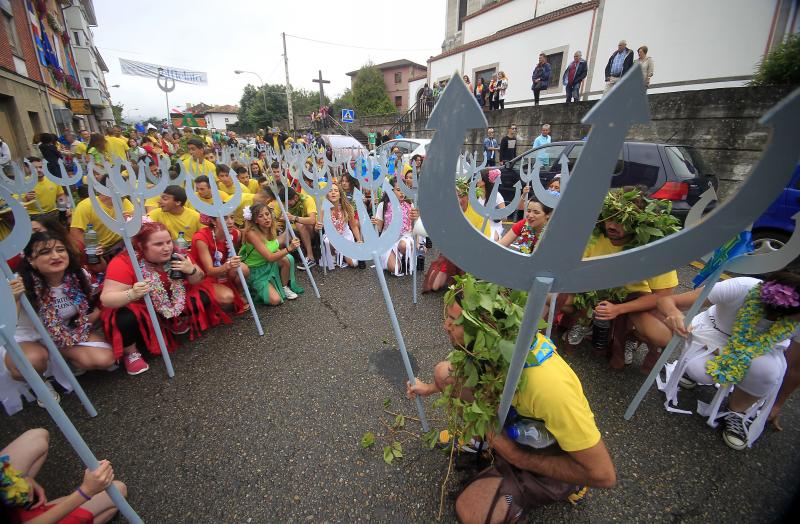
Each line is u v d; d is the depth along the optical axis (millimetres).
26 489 1296
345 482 1891
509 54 14094
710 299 2215
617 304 2564
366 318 3561
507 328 1324
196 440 2156
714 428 2229
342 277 4660
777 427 2227
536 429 1377
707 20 9008
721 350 2104
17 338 2299
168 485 1888
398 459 1999
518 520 1497
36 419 2322
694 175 5008
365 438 1976
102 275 3225
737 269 1807
